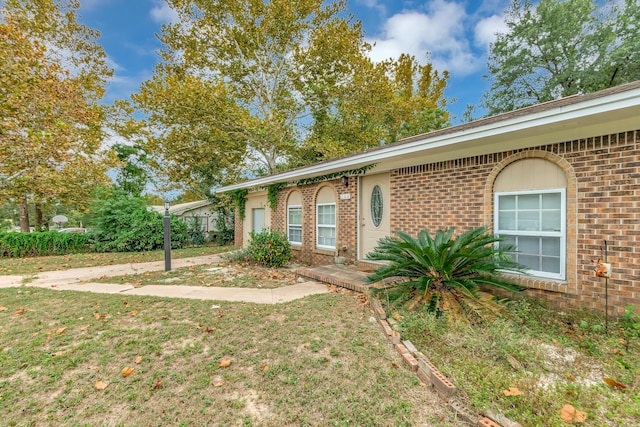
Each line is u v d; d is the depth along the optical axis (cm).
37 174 1076
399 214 694
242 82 1728
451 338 346
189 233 1750
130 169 2283
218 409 248
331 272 712
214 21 1540
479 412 229
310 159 1770
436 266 454
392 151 614
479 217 546
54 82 1087
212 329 402
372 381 282
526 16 1778
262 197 1293
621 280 396
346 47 1519
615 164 400
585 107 360
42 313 480
